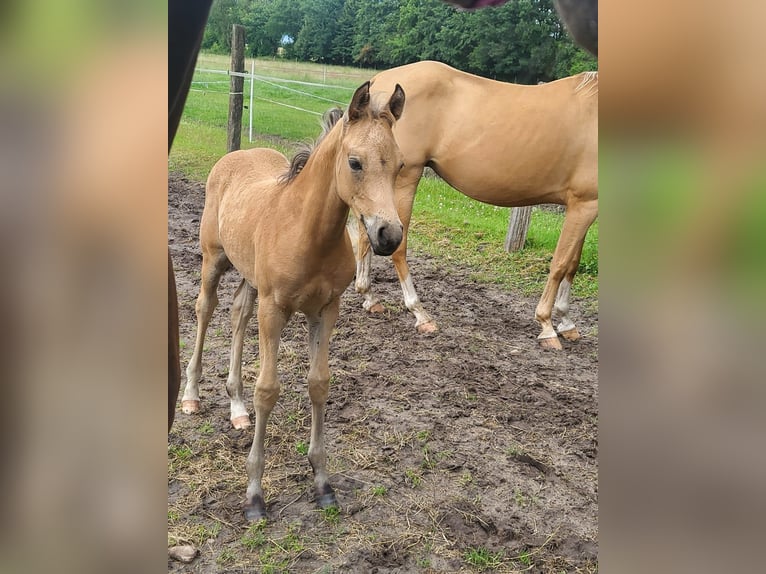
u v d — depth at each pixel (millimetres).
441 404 3963
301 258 2613
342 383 4160
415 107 4934
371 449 3432
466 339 5062
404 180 5105
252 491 2861
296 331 4957
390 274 6605
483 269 6914
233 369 3584
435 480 3193
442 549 2695
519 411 3939
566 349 5059
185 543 2650
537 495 3111
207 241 3574
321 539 2727
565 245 4941
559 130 4707
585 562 2650
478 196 5152
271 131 12359
